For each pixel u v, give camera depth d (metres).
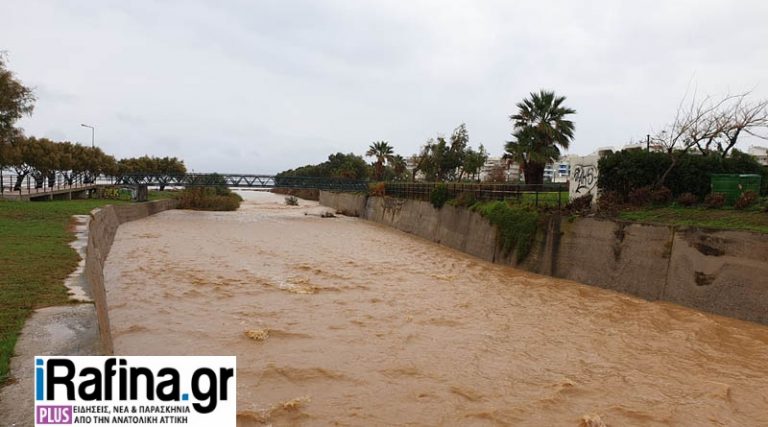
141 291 15.21
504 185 28.25
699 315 13.28
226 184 56.19
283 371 9.15
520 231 21.69
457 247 28.30
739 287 12.99
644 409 8.09
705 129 21.39
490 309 14.53
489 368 9.78
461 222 28.44
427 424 7.36
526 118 32.12
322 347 10.66
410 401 8.14
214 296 14.97
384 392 8.45
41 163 40.31
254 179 58.88
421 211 36.56
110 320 12.05
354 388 8.57
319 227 41.59
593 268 17.66
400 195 45.25
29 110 29.58
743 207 15.41
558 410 7.97
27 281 9.79
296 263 21.84
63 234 17.16
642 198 18.30
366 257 24.69
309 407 7.76
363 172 86.44
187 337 10.94
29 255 12.64
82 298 8.73
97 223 23.03
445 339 11.60
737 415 8.01
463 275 20.09
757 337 11.66
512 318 13.59
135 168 73.06
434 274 20.23
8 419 4.64
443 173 58.94
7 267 11.04
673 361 10.35
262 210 63.72
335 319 12.95
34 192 34.88
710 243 13.77
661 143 24.45
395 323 12.78
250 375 8.91
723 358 10.53
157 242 27.34
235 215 52.44
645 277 15.56
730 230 13.34
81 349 6.38
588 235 18.03
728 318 13.06
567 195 27.95
